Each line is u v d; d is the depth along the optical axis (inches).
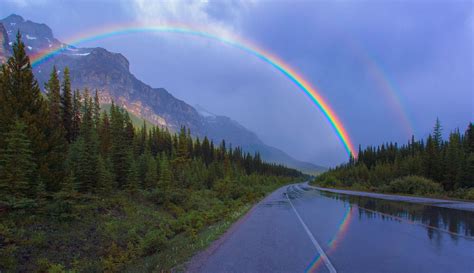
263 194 1761.8
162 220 794.2
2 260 347.9
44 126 658.2
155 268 287.6
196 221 723.4
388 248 326.6
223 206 1048.2
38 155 610.2
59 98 1344.7
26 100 637.3
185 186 1616.6
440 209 745.0
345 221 563.5
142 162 1353.3
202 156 4097.0
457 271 242.4
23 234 421.4
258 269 254.2
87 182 790.5
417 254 298.0
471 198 1192.2
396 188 1728.6
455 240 367.6
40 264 377.4
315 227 499.8
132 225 656.4
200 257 310.7
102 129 1686.8
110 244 516.7
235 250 336.2
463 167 1904.5
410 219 564.4
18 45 656.4
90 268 402.6
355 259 281.0
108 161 1027.9
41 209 506.6
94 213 638.5
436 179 2172.7
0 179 483.2
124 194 942.4
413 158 2657.5
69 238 477.7
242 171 3607.3
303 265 263.3
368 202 1034.1
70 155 806.5
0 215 445.7
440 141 3088.1
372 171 3410.4
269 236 424.5
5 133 511.8
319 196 1530.5
